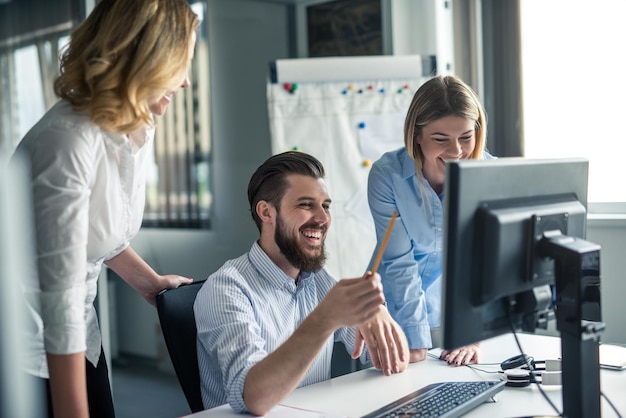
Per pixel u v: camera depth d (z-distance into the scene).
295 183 1.52
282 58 3.32
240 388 1.28
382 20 3.43
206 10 3.08
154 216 2.98
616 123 2.89
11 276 0.83
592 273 1.12
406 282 1.83
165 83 1.29
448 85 1.78
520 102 3.11
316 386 1.48
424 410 1.22
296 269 1.60
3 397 0.81
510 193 1.13
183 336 1.52
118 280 2.91
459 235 1.05
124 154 1.37
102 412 1.53
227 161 3.14
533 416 1.21
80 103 1.26
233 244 3.17
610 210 2.89
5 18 2.69
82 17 2.78
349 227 3.13
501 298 1.14
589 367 1.13
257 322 1.50
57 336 1.21
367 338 1.57
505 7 3.12
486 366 1.61
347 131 3.15
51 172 1.21
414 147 1.83
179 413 2.99
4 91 2.70
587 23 2.94
